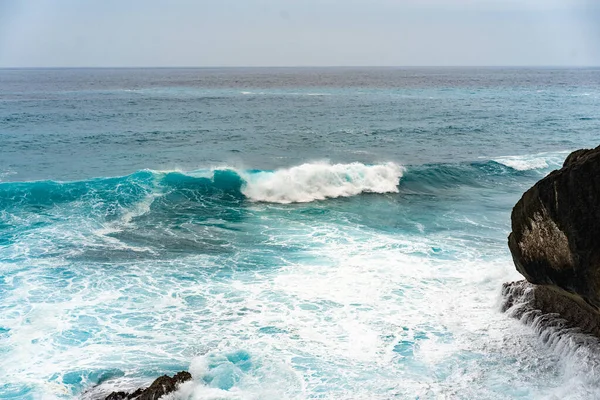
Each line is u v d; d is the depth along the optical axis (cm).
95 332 1036
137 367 921
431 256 1453
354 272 1343
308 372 906
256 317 1109
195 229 1697
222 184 2125
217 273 1341
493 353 962
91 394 838
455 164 2581
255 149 3200
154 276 1316
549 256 908
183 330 1052
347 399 830
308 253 1484
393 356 959
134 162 2756
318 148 3272
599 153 804
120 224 1725
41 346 977
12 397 825
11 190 1881
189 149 3150
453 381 878
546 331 986
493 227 1730
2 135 3419
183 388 833
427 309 1141
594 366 851
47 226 1664
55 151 2977
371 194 2188
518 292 1112
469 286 1255
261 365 924
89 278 1293
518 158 2811
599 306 833
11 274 1297
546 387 855
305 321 1092
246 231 1683
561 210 849
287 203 2042
